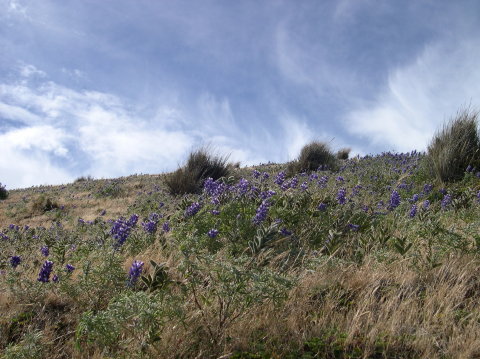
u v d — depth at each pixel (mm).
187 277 2920
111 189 16875
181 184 13828
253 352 2627
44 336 3016
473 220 5070
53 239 6957
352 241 4516
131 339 2643
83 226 9250
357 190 7539
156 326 2555
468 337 2621
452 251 3875
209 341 2688
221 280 2717
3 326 3178
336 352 2592
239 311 2902
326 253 4254
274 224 3746
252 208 4918
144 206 11383
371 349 2568
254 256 3514
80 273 4016
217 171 14859
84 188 19922
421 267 3695
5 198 19828
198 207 4809
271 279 2777
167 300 2727
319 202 5352
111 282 3516
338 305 3182
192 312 2838
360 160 15656
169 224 5711
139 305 2541
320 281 3391
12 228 9430
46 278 3441
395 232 4828
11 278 3670
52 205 14492
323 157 14734
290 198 5113
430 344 2547
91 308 3316
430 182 8930
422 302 3133
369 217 5289
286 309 3033
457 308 3033
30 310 3449
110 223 8562
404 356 2525
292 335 2768
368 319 2840
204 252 3951
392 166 11672
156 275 3125
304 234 4781
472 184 7922
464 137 9141
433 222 4043
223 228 4645
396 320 2787
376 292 3350
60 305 3527
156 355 2578
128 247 4961
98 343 2740
